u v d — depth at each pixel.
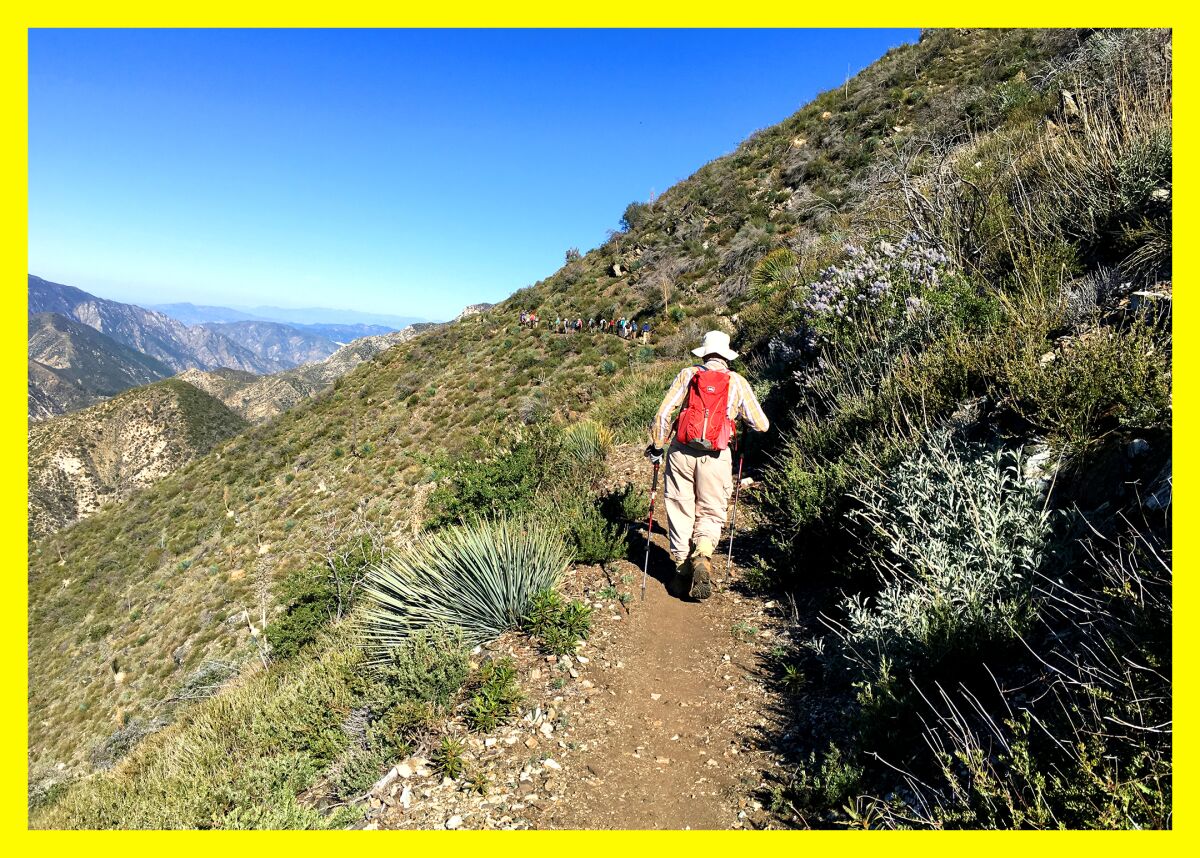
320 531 26.50
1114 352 3.28
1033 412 3.60
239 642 22.06
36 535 112.38
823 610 4.09
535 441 8.39
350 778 3.38
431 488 23.30
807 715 3.21
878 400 5.05
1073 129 6.46
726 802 2.77
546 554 4.99
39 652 33.53
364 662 4.78
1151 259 4.03
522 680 3.86
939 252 5.93
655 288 25.31
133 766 6.99
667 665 3.92
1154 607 2.10
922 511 3.64
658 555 5.42
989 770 2.19
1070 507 3.02
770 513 5.20
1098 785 1.79
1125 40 7.51
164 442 142.62
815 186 21.59
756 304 12.33
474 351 35.31
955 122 13.04
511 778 3.10
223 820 3.08
